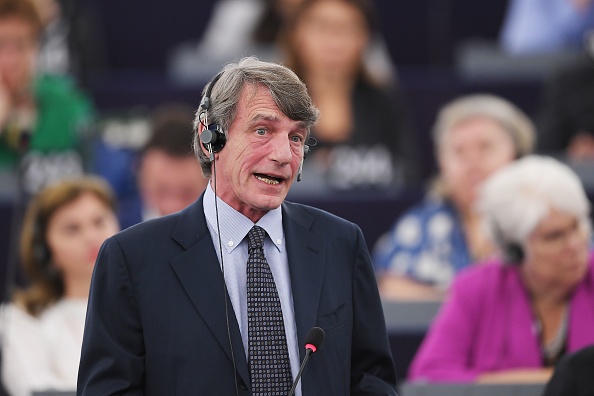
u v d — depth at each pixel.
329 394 7.64
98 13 21.64
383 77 18.86
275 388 7.56
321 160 18.02
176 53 21.77
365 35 18.33
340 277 7.93
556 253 11.83
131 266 7.62
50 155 17.19
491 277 12.27
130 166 16.89
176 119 14.87
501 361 12.02
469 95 19.59
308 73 18.25
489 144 15.53
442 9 21.70
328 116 18.14
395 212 16.39
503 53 20.75
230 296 7.70
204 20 21.84
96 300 7.62
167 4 21.86
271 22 20.83
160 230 7.78
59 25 19.73
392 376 8.02
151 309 7.55
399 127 18.42
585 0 20.81
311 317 7.70
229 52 20.47
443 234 15.40
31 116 17.31
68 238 12.85
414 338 13.40
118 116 17.59
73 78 19.52
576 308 12.00
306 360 7.45
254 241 7.83
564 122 18.22
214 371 7.46
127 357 7.52
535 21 21.11
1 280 15.67
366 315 7.99
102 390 7.42
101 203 13.05
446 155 15.75
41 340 12.66
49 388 11.30
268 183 7.61
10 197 16.50
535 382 11.03
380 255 15.56
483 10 22.03
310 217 8.10
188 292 7.59
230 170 7.65
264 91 7.57
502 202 12.03
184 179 14.66
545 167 12.20
